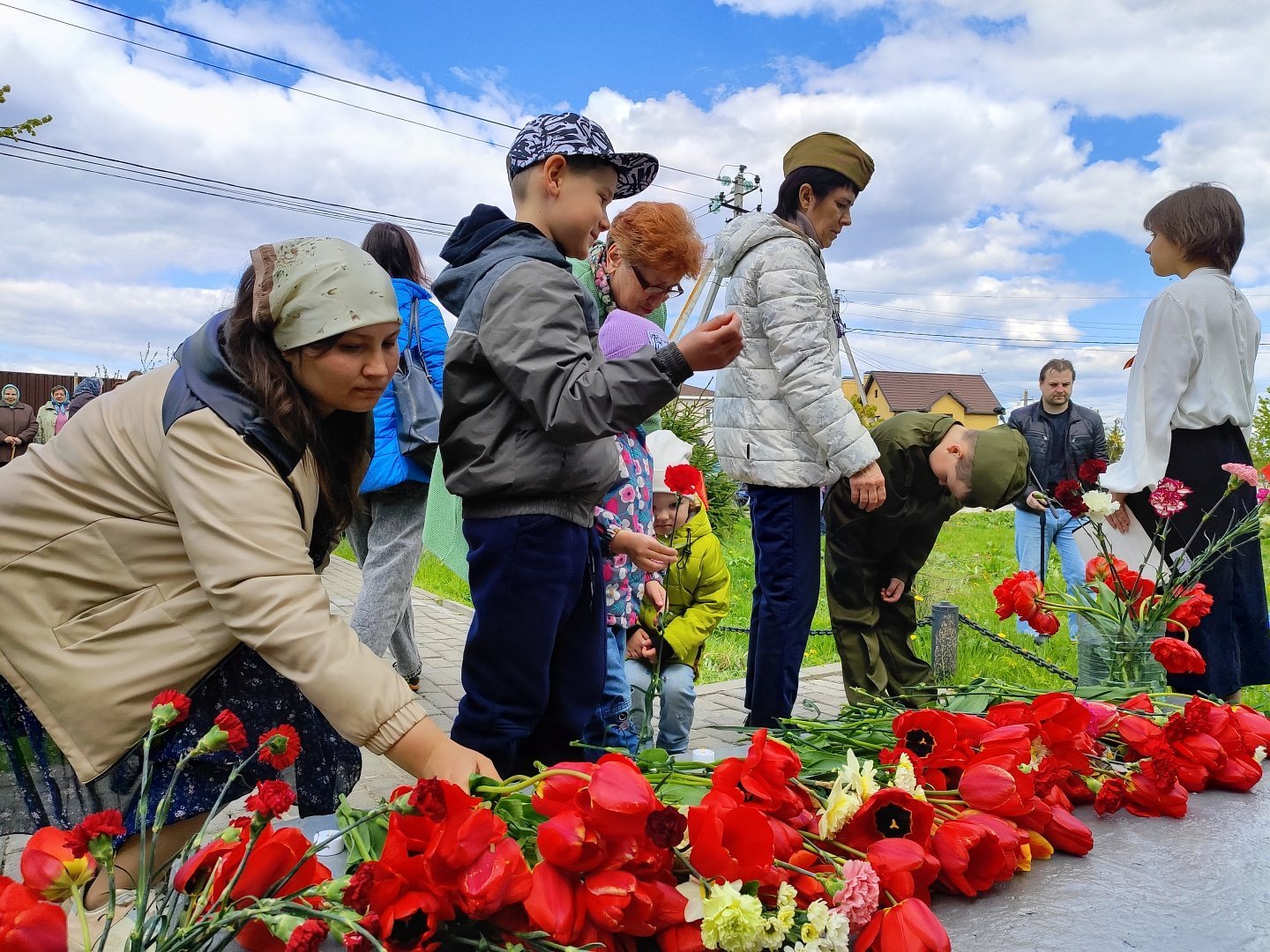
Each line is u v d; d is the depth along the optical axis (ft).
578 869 3.66
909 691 9.16
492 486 6.97
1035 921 4.58
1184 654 7.86
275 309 5.22
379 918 3.24
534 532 7.04
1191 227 11.85
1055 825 5.35
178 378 5.40
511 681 7.11
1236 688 11.23
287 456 5.31
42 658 5.32
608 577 9.39
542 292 6.73
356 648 5.02
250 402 5.24
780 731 6.63
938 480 10.59
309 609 5.02
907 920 3.90
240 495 5.08
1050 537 21.03
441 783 3.55
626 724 9.60
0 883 3.39
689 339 6.50
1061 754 5.88
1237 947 4.39
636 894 3.59
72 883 3.49
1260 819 6.03
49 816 5.63
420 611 24.27
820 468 10.93
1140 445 11.51
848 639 11.34
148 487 5.33
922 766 5.40
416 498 13.10
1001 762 5.20
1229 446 11.52
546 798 4.03
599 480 7.24
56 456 5.40
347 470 6.20
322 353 5.32
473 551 7.22
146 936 3.70
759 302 10.89
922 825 4.50
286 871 3.54
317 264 5.28
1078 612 9.00
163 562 5.44
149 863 3.56
